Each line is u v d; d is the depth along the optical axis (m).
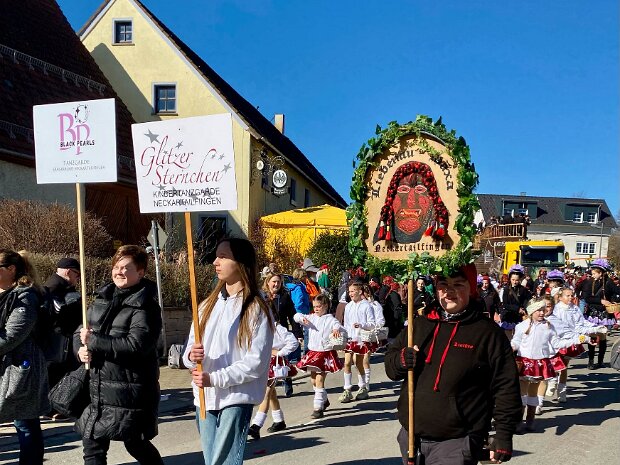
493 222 34.94
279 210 27.05
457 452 3.20
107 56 23.05
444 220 3.66
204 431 3.64
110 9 23.17
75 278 6.62
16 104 15.01
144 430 3.99
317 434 6.82
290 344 6.81
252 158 22.84
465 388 3.26
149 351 3.97
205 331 3.75
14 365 4.36
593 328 9.19
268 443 6.45
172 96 22.95
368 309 8.76
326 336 7.65
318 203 36.19
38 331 4.57
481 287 10.53
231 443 3.54
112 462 5.69
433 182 3.73
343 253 20.84
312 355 7.63
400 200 3.84
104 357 3.95
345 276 13.62
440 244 3.69
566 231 60.34
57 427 6.77
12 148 13.87
